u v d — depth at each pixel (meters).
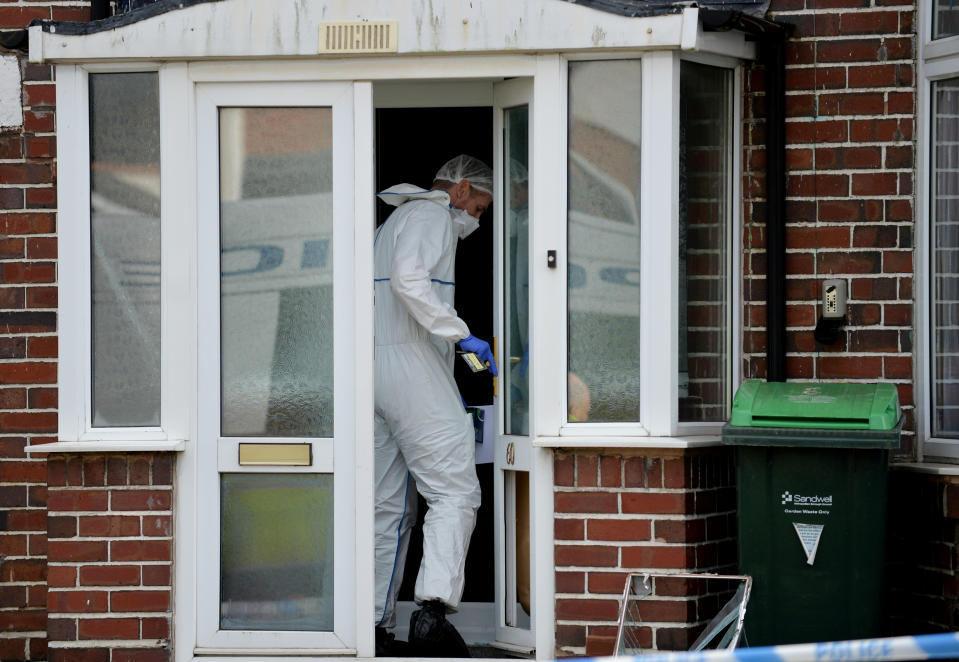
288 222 23.33
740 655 13.87
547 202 23.02
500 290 24.47
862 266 23.97
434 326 23.72
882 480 20.75
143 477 22.95
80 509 22.97
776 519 21.08
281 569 23.28
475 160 25.50
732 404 22.91
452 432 24.48
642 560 22.53
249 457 23.20
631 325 22.97
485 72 22.97
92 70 23.20
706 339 23.89
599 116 23.00
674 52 22.66
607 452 22.66
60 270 23.22
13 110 25.55
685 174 23.39
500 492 24.48
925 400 23.81
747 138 24.14
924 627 23.39
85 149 23.25
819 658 13.84
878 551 20.73
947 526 22.88
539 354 23.02
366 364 23.02
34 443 25.47
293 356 23.31
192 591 23.11
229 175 23.36
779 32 23.67
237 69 23.09
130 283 23.28
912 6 23.83
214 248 23.30
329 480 23.23
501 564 24.48
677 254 22.91
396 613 27.34
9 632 25.50
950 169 23.70
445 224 24.73
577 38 22.41
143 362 23.27
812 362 24.11
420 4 22.62
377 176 28.48
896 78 23.89
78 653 22.95
